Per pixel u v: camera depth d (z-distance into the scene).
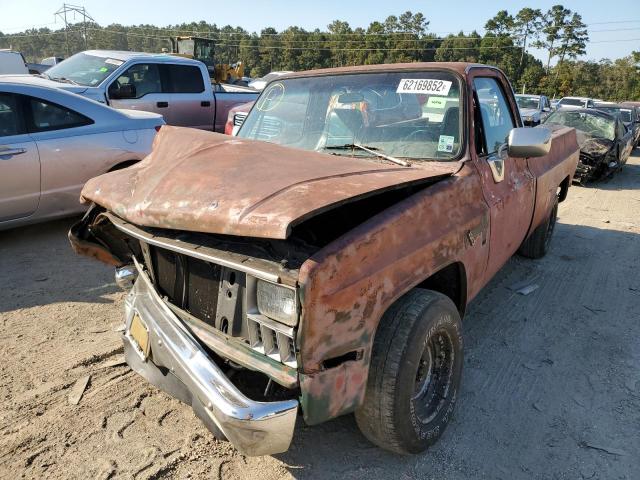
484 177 3.25
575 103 26.22
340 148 3.39
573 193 10.63
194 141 2.85
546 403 3.24
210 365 2.22
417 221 2.50
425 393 2.75
